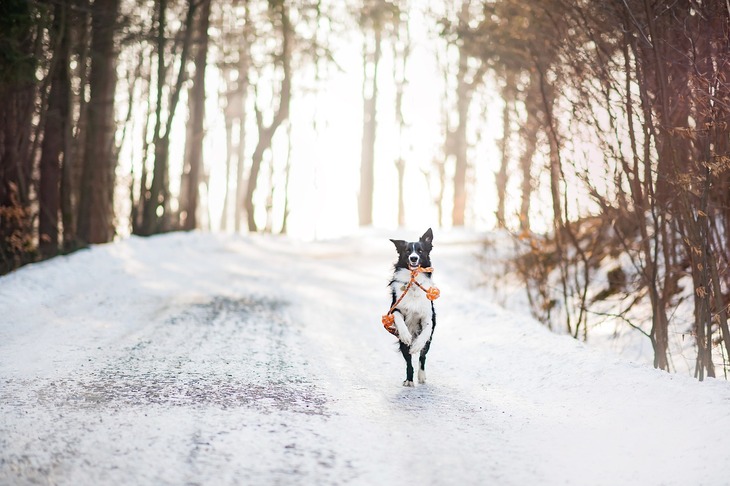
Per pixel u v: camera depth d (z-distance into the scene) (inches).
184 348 342.6
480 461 199.9
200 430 213.9
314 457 196.4
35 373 279.1
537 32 389.4
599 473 189.9
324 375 304.3
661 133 284.7
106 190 957.8
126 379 275.9
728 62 255.4
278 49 1310.3
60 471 177.9
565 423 234.7
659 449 202.8
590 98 343.6
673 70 291.7
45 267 571.8
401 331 287.7
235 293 558.6
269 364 318.0
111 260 680.4
